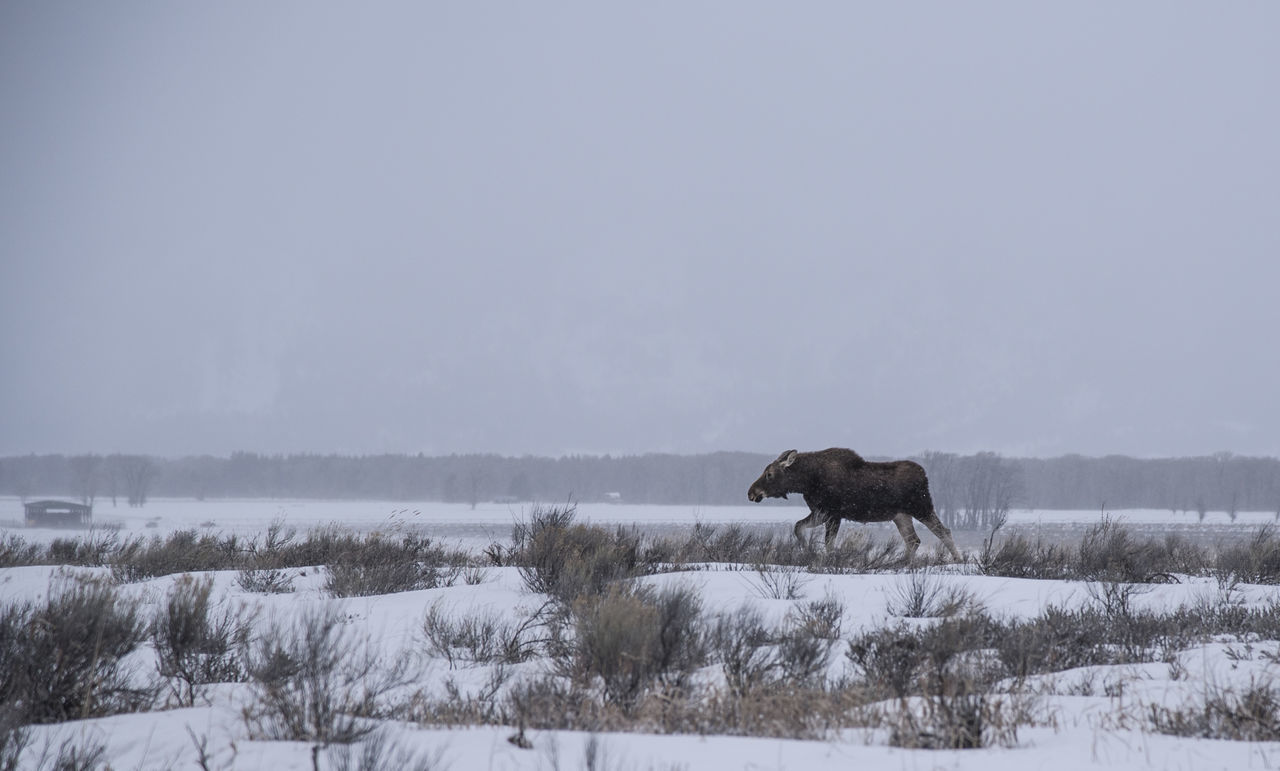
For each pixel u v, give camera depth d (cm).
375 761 1802
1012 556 5897
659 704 2380
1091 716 2392
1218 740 2111
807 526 6825
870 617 4166
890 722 2216
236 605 4544
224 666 3142
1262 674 2781
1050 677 2953
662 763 1859
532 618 4022
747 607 3578
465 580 5512
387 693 2762
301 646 3012
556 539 5250
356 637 3731
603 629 2661
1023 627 3409
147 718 2352
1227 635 3769
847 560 6044
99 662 2672
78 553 7931
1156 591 5009
